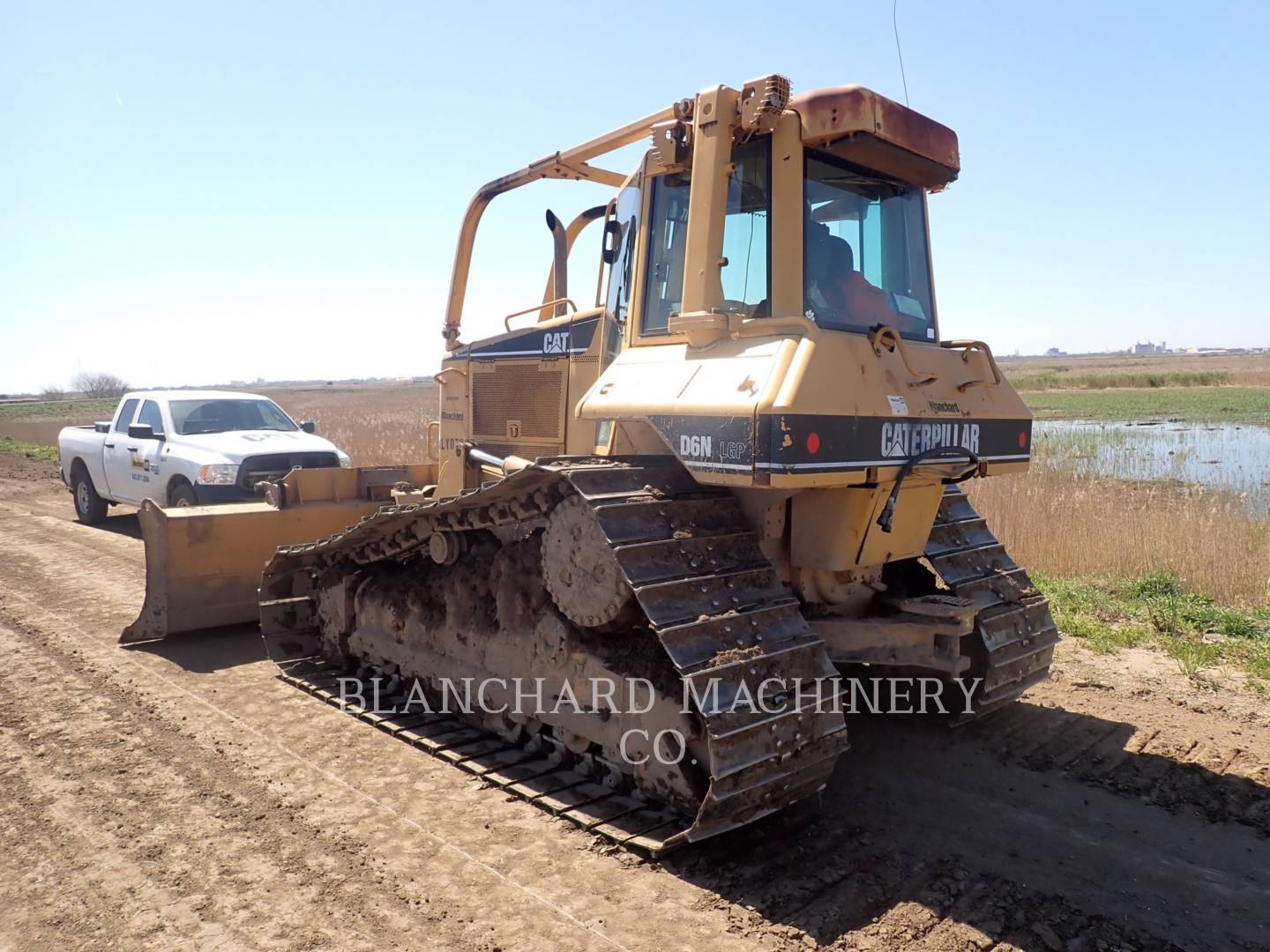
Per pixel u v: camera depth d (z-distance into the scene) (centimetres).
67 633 718
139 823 408
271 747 498
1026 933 330
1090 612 769
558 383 584
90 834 398
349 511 768
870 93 406
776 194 420
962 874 371
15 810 420
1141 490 1239
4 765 470
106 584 888
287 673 625
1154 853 391
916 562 558
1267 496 1299
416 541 562
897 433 407
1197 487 1255
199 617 704
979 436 457
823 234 435
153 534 689
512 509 473
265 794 439
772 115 412
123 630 693
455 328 720
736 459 371
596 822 403
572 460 434
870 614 511
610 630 430
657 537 391
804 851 389
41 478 1797
